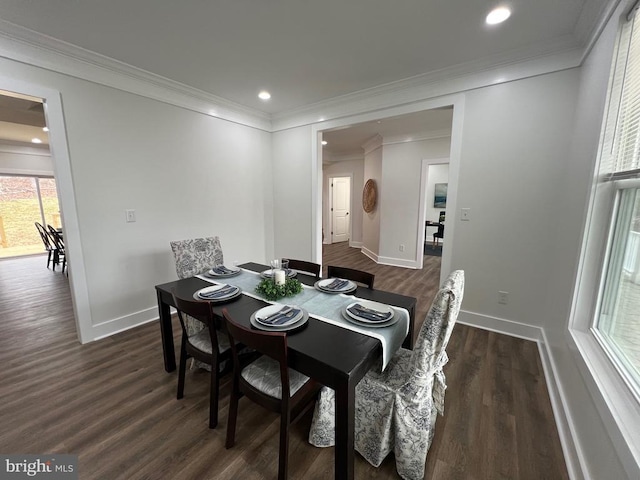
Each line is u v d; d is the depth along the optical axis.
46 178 6.76
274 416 1.70
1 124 4.56
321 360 1.14
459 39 2.12
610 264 1.54
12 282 4.38
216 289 1.89
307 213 3.98
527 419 1.66
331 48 2.25
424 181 5.09
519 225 2.51
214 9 1.78
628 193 1.42
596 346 1.50
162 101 2.89
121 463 1.39
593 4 1.69
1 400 1.81
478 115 2.56
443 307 1.20
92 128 2.42
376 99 3.09
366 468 1.39
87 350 2.40
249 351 1.75
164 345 2.07
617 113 1.50
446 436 1.55
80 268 2.44
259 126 3.95
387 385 1.36
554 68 2.21
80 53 2.25
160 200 2.97
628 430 0.96
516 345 2.46
